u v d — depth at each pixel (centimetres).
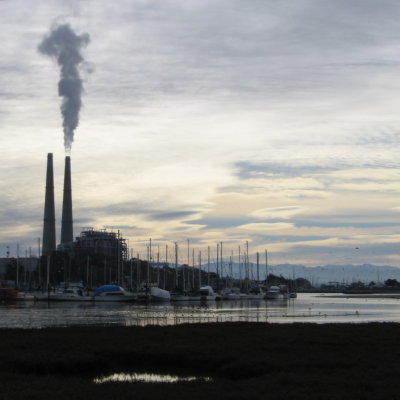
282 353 6091
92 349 6419
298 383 4619
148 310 15800
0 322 11119
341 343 6700
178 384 4744
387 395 4166
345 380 4688
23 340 7094
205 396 4244
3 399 4069
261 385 4584
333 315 13988
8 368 5556
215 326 8888
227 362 5856
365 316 13662
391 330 8119
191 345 6694
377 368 5175
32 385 4625
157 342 6994
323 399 4062
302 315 13825
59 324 10631
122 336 7569
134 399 4169
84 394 4291
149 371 5656
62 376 5391
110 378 5359
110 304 19725
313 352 6128
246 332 7919
